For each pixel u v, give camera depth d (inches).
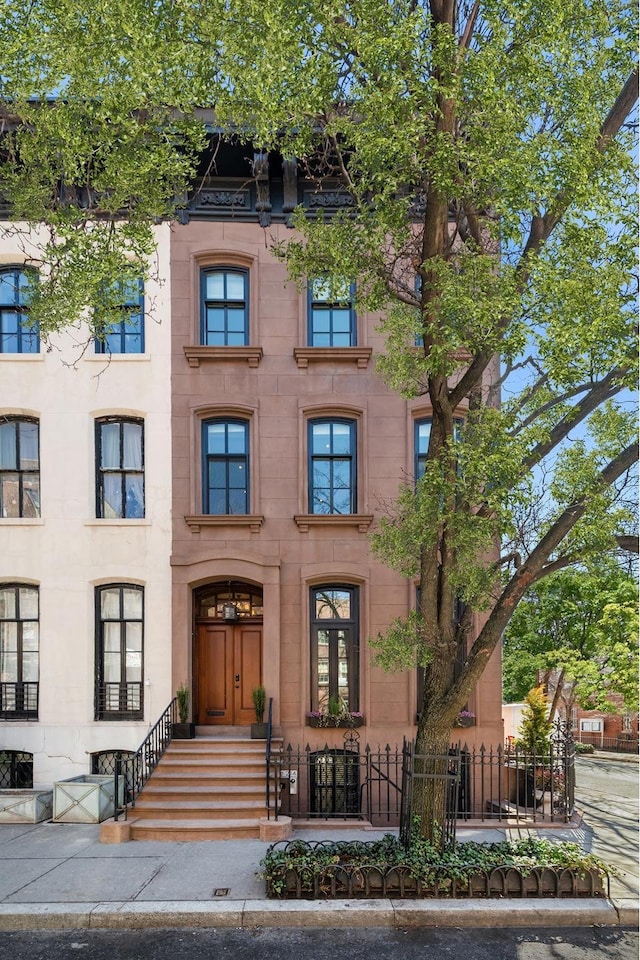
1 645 485.4
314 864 280.8
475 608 290.2
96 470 496.4
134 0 238.5
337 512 498.0
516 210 260.5
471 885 277.6
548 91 260.7
